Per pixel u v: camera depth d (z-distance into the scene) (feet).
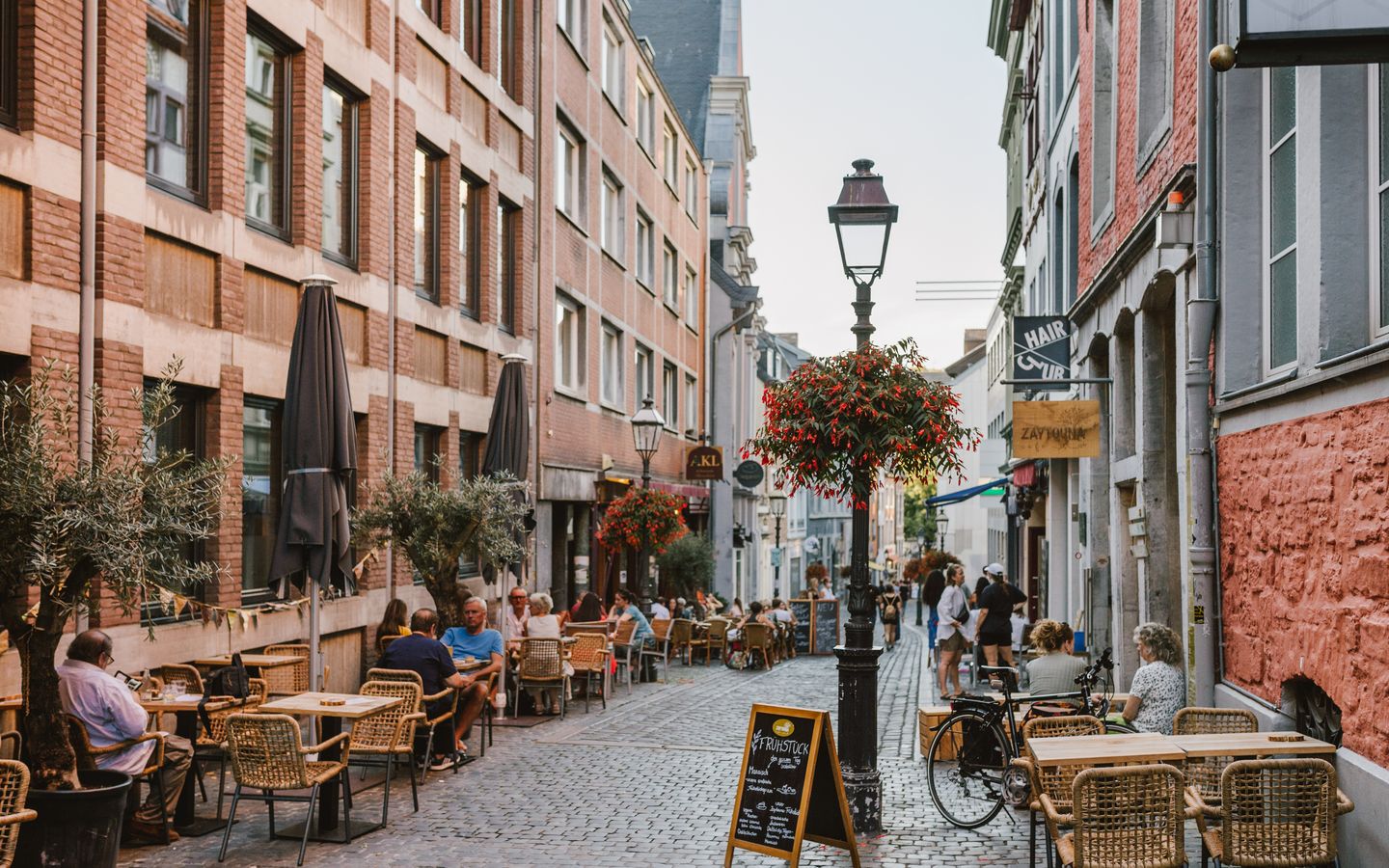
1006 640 56.44
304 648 42.29
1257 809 21.25
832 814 26.89
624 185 99.35
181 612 37.47
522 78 72.13
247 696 30.73
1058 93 77.15
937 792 32.14
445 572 47.11
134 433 34.55
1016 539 121.49
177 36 38.75
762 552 190.29
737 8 170.71
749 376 172.14
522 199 72.13
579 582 86.74
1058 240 77.36
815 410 30.66
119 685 26.91
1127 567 51.26
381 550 50.11
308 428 35.55
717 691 65.41
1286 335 29.99
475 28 65.77
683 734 47.60
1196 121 34.99
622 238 99.86
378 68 52.26
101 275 33.58
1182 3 37.40
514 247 72.18
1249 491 30.22
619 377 99.04
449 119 60.54
